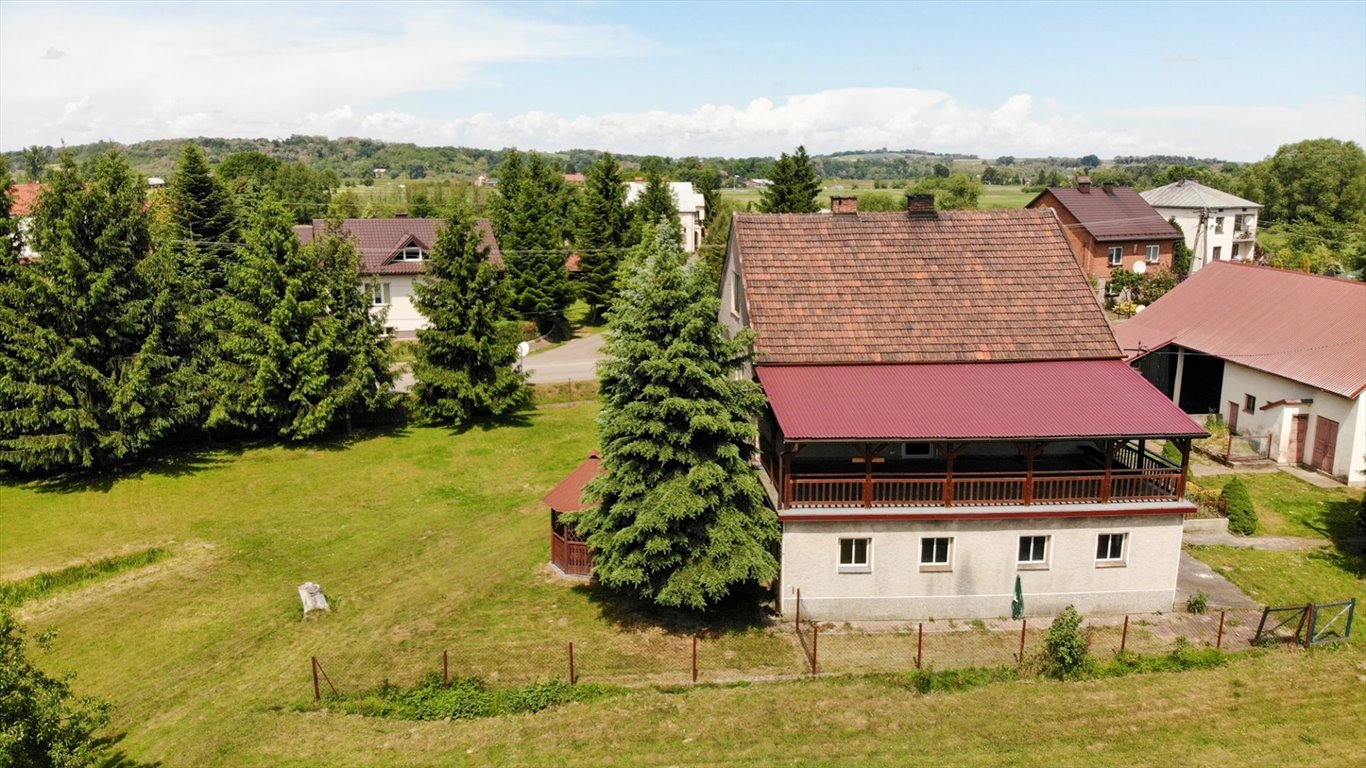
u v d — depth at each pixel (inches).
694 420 936.3
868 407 993.5
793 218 1228.5
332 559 1238.3
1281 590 1093.8
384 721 843.4
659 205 3176.7
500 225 3223.4
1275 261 3329.2
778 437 1074.7
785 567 1003.9
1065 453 1139.3
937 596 1016.9
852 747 785.6
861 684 888.9
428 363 1777.8
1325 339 1549.0
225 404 1588.3
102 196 1467.8
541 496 1470.2
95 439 1441.9
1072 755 770.2
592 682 904.3
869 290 1152.8
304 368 1614.2
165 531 1318.9
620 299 1043.9
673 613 1051.3
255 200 2500.0
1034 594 1018.1
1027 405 1005.2
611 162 2915.8
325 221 1781.5
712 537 947.3
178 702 891.4
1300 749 775.7
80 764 657.6
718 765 764.0
